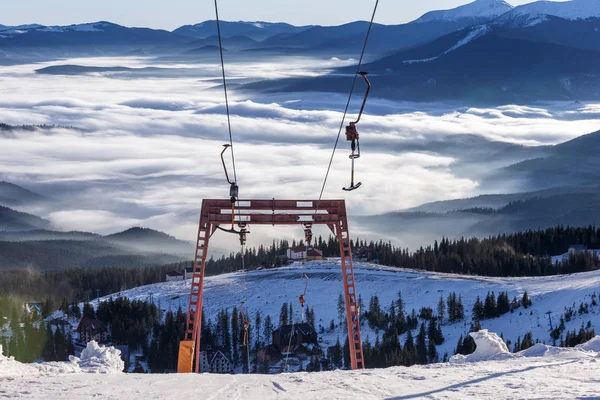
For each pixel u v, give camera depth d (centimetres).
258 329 17388
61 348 15925
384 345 14262
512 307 17150
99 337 16638
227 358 14575
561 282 19300
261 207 4722
